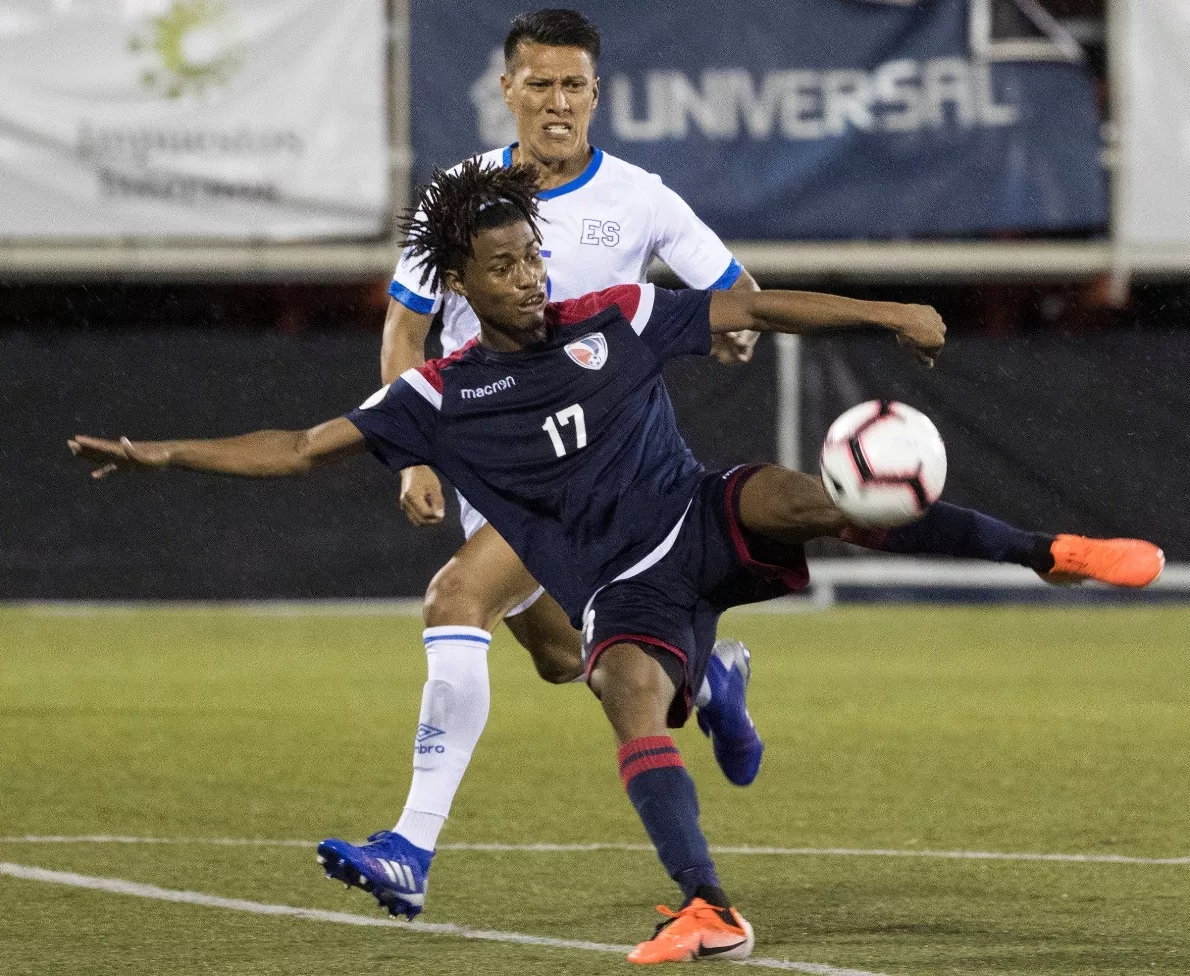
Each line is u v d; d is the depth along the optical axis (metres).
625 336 17.38
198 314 66.06
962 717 35.34
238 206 57.56
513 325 17.00
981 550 16.77
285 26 57.22
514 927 17.89
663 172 58.09
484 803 25.73
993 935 17.28
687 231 21.89
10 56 56.91
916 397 55.12
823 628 52.69
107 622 53.22
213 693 39.28
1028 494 54.94
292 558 56.62
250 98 57.38
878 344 55.31
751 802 25.91
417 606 56.69
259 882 20.27
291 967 16.16
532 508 17.42
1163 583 57.22
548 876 20.53
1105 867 20.89
